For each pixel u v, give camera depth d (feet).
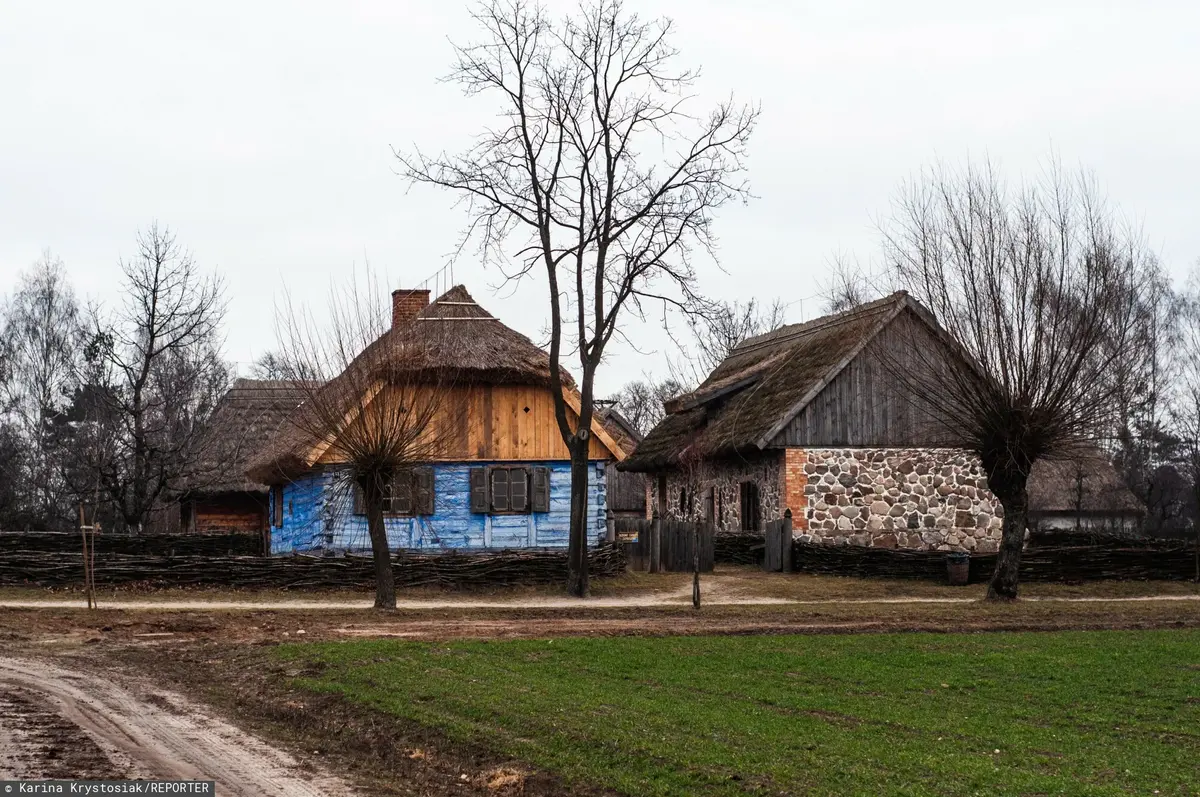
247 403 142.10
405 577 87.92
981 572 96.02
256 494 142.10
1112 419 88.63
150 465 125.18
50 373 174.50
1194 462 165.99
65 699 48.26
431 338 96.22
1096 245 86.74
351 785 36.70
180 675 55.57
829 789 32.40
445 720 42.52
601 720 41.11
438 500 102.99
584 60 86.94
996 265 84.43
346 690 48.49
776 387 119.34
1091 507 150.71
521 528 103.96
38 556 85.35
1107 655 58.29
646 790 34.01
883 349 100.27
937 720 42.50
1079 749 38.37
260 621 71.77
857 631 68.74
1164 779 34.50
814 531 108.37
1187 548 104.12
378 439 78.02
